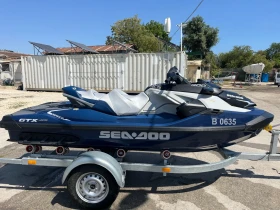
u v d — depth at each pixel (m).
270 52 71.38
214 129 2.90
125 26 38.78
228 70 40.12
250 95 16.48
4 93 15.00
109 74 13.97
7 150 5.02
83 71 14.46
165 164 3.04
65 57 14.70
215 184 3.50
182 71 12.65
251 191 3.29
